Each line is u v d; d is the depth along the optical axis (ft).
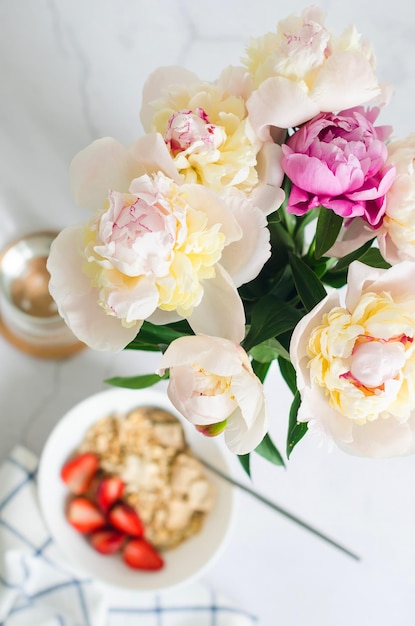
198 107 1.20
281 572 2.62
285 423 2.48
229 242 1.13
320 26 1.18
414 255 1.18
